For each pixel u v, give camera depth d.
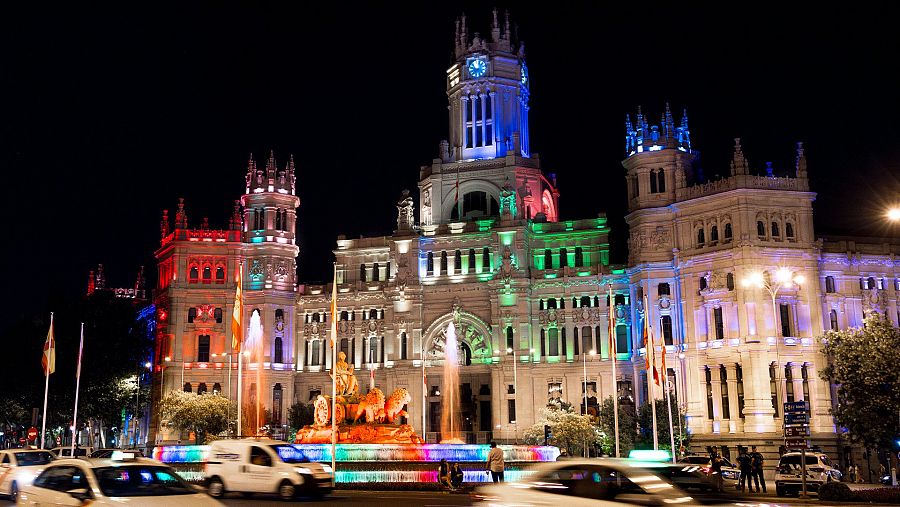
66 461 31.36
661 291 125.06
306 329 150.12
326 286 152.00
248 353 143.38
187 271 146.62
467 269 142.75
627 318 133.12
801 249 117.31
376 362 146.62
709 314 118.88
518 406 133.88
